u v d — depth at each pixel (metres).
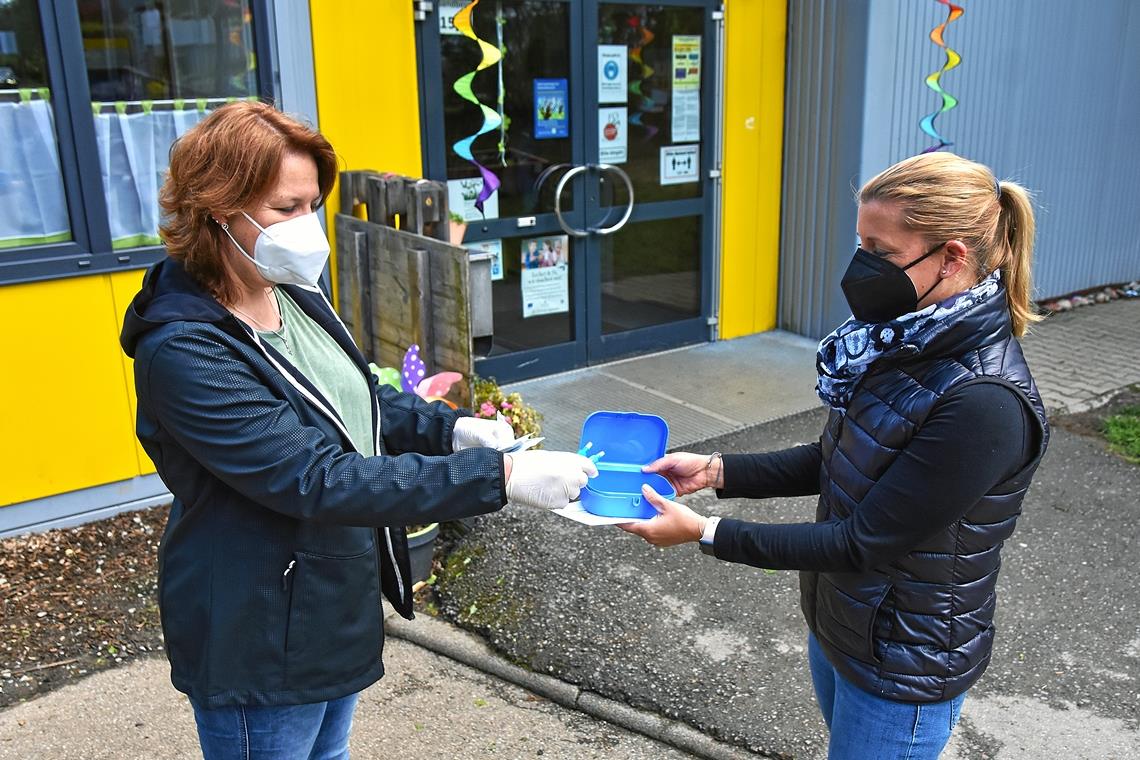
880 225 1.65
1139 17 7.30
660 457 2.15
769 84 6.12
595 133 5.50
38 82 3.62
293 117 1.70
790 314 6.54
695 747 2.83
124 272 3.88
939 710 1.77
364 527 1.78
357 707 3.02
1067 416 5.34
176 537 1.75
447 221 4.16
